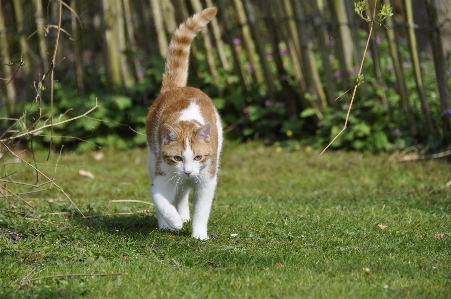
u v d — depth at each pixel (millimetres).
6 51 14398
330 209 9016
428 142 12703
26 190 10453
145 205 9297
